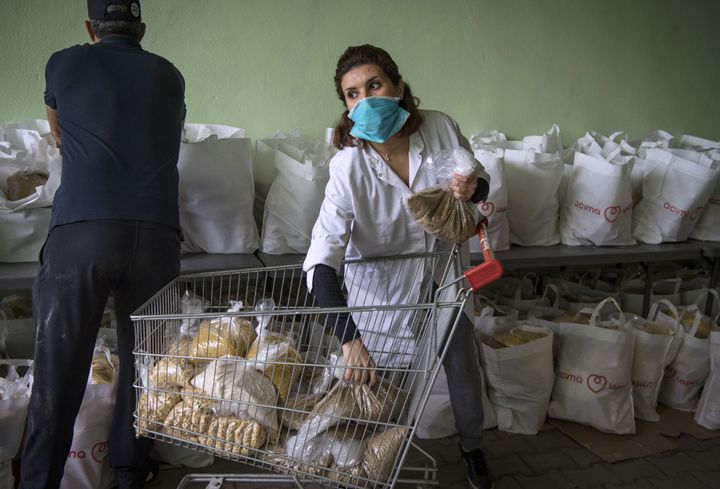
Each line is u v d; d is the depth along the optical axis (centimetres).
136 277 167
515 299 297
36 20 243
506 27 325
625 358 239
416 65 311
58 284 158
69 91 164
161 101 173
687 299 316
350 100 155
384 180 162
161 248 170
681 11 369
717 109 401
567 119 357
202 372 144
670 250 286
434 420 234
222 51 270
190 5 260
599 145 351
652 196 300
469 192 150
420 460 223
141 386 147
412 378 147
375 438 137
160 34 259
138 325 149
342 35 290
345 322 142
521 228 288
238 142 236
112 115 164
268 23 275
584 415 245
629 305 312
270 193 250
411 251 179
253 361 140
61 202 163
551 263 266
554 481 214
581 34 345
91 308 162
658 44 368
